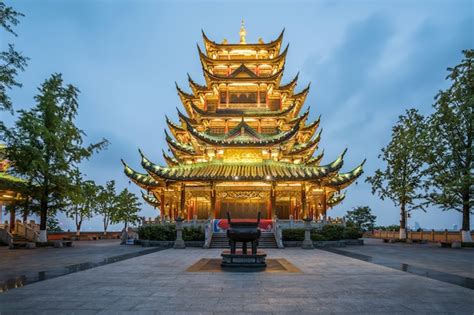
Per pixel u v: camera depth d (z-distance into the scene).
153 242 45.81
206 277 18.41
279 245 42.09
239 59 64.25
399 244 53.03
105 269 21.77
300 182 51.94
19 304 12.30
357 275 19.47
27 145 42.41
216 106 64.25
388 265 24.33
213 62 63.81
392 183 59.34
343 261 26.86
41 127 43.66
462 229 47.59
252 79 60.56
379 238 79.25
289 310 11.52
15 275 19.31
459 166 47.12
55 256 31.02
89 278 18.12
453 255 33.00
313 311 11.41
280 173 50.56
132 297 13.41
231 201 56.62
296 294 14.05
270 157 55.66
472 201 45.59
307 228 42.03
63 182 45.56
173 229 45.56
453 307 12.04
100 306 11.99
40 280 17.52
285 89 62.59
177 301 12.73
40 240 45.28
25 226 49.91
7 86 32.69
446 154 47.75
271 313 11.13
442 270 21.78
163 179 52.00
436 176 49.25
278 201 58.94
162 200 58.38
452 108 47.38
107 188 78.69
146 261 26.50
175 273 19.89
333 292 14.51
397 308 11.88
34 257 30.09
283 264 24.55
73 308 11.73
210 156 56.06
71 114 49.44
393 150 59.66
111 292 14.38
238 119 60.38
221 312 11.22
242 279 17.78
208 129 59.72
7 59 32.47
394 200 60.56
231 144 53.91
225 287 15.52
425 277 18.83
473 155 45.84
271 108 63.62
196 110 59.53
